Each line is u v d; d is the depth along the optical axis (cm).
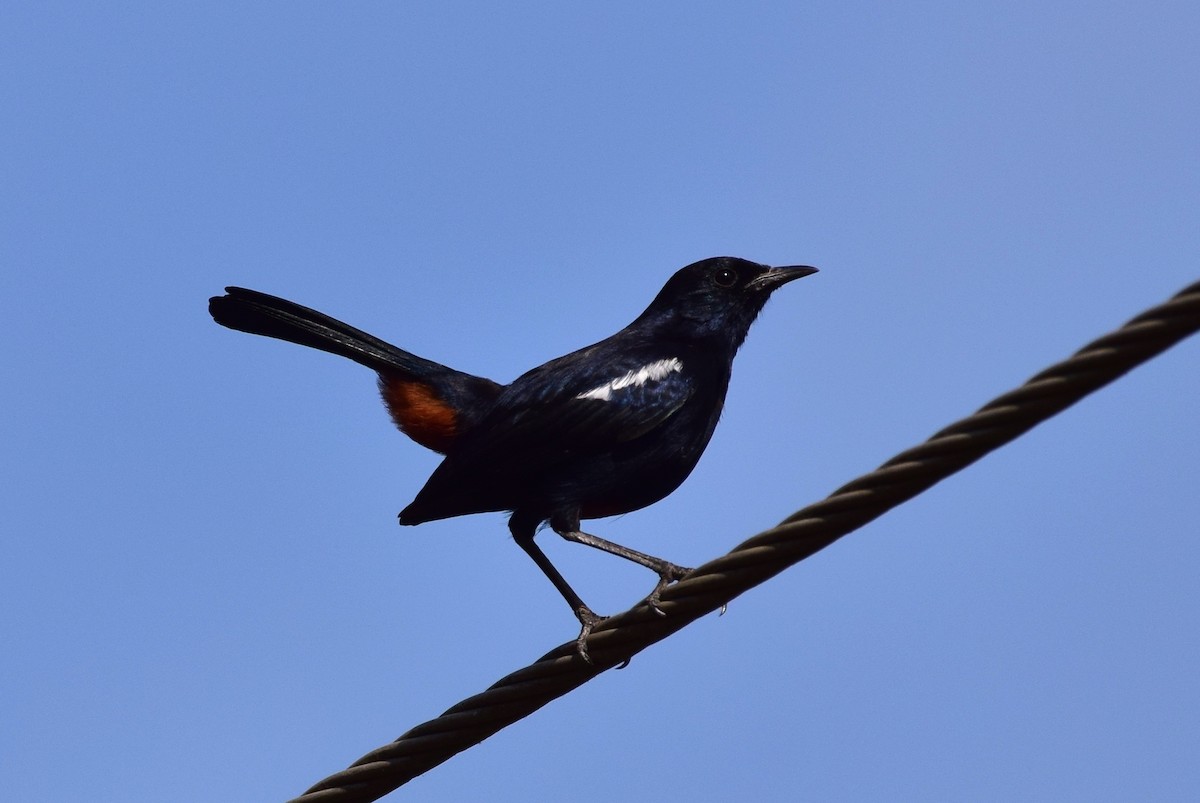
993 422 791
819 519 870
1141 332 732
